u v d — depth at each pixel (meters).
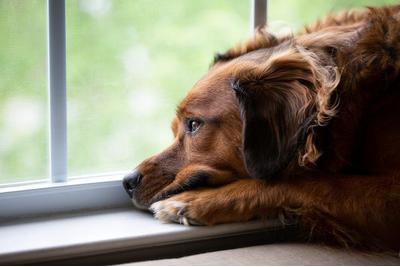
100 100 2.69
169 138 2.79
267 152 1.99
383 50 2.09
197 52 3.13
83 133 2.59
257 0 2.48
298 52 2.13
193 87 2.28
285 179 2.05
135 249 1.91
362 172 2.09
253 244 2.09
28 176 2.33
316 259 1.86
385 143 2.04
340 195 1.99
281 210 2.05
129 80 2.84
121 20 2.86
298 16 3.23
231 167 2.18
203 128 2.19
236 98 2.13
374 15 2.23
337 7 2.96
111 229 1.97
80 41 2.75
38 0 2.28
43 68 2.31
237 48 2.40
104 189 2.21
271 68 2.09
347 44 2.16
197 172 2.16
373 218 1.97
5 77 2.31
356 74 2.07
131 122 2.74
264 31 2.44
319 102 1.99
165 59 3.00
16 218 2.05
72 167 2.52
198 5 3.15
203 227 2.00
